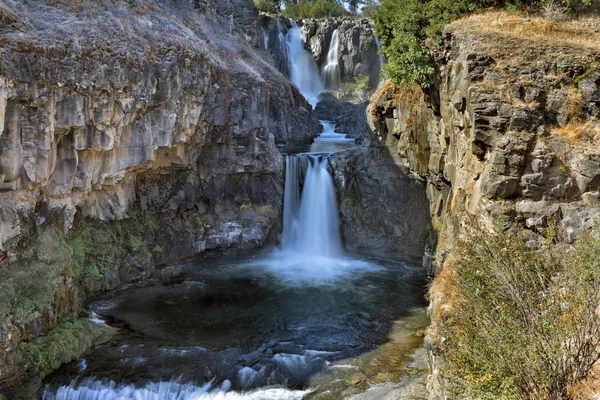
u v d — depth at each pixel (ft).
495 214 42.98
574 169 43.80
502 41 52.42
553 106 47.39
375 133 91.61
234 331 58.85
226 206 91.81
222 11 115.96
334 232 92.99
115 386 47.11
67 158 61.16
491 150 47.44
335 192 93.91
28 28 57.57
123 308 64.44
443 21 62.95
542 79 48.67
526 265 32.60
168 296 69.05
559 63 48.91
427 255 81.76
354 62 158.81
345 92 156.56
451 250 49.44
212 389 46.75
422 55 65.26
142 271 74.79
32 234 56.18
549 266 33.65
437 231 79.87
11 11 57.88
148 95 69.36
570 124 46.93
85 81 59.72
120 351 53.36
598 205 42.19
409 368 50.31
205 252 87.15
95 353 52.95
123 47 65.72
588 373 26.71
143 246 76.79
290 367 50.60
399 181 90.53
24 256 54.44
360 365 51.13
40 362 48.62
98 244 70.54
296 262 86.43
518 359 26.53
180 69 74.54
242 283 75.10
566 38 55.42
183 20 90.33
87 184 65.16
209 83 82.43
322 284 75.25
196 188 88.79
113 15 70.23
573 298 28.17
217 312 64.18
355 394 45.85
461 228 48.01
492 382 27.14
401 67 68.28
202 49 82.02
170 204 84.99
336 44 162.20
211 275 78.23
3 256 51.70
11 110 52.29
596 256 28.78
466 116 51.26
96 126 62.64
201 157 88.94
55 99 56.95
